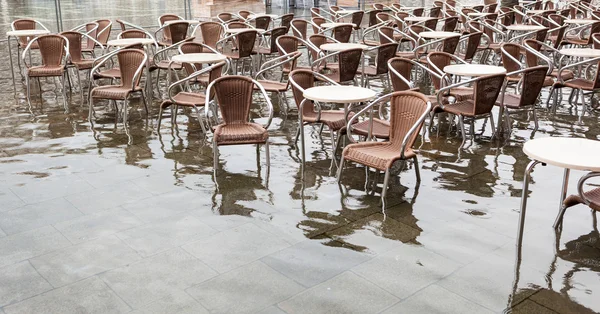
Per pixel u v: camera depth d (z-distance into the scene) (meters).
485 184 4.89
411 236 3.96
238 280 3.40
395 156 4.44
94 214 4.29
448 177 5.04
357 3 18.31
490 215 4.29
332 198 4.59
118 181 4.94
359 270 3.52
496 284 3.37
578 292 3.29
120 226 4.09
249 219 4.21
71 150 5.78
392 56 7.68
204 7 16.05
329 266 3.56
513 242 3.88
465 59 8.88
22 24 10.02
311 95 4.90
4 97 8.11
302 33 10.93
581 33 10.49
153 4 18.23
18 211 4.35
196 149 5.81
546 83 7.34
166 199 4.56
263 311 3.10
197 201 4.52
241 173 5.13
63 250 3.76
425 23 10.84
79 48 8.49
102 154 5.66
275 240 3.89
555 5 16.77
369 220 4.20
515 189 4.78
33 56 11.27
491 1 16.45
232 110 5.28
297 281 3.39
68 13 16.67
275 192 4.71
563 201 4.02
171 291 3.29
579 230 4.05
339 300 3.20
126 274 3.47
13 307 3.15
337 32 9.54
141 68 6.61
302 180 4.97
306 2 19.44
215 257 3.67
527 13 13.11
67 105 7.65
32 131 6.45
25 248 3.79
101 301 3.20
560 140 3.69
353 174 5.11
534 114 6.44
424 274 3.47
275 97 8.14
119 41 8.26
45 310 3.12
